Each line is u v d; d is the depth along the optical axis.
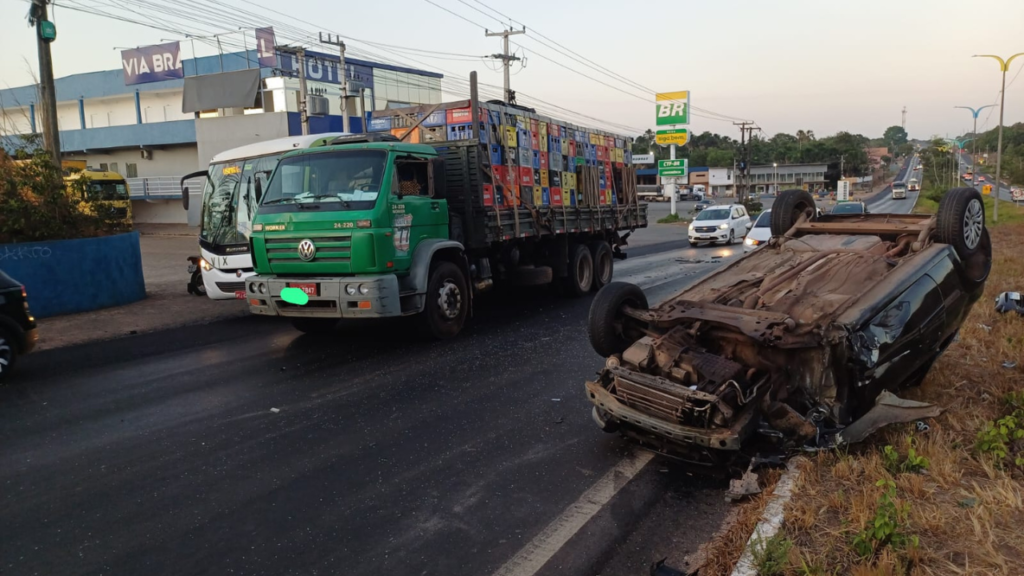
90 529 4.18
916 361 5.32
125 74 34.12
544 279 12.29
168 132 35.56
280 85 32.41
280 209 8.53
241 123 32.41
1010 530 3.58
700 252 23.48
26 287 11.36
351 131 33.72
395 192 8.46
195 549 3.93
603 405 4.86
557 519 4.20
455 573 3.63
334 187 8.48
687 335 4.99
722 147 146.75
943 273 5.52
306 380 7.46
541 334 9.65
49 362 8.52
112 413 6.43
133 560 3.82
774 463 4.51
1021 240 22.47
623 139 15.89
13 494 4.69
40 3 14.32
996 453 4.36
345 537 4.04
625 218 15.73
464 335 9.69
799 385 4.76
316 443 5.56
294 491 4.67
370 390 7.02
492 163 10.55
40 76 14.61
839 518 3.77
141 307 12.61
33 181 12.18
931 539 3.52
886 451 4.35
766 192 104.44
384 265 8.16
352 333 9.94
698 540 3.92
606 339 5.59
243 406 6.57
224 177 11.40
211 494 4.64
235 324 10.94
